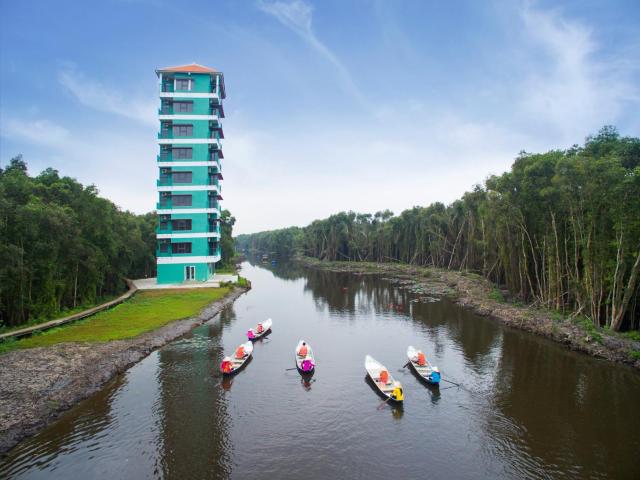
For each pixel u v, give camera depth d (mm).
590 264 32688
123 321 35812
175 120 57594
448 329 37469
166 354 29125
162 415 19922
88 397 21547
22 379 21453
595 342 29609
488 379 24891
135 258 66000
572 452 17047
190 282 59281
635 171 28547
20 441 17047
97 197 45594
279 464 16094
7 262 29594
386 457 16672
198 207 58344
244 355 27750
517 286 47406
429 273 81688
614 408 20875
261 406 21109
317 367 27203
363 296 58344
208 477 15227
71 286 39844
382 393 22719
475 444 17672
